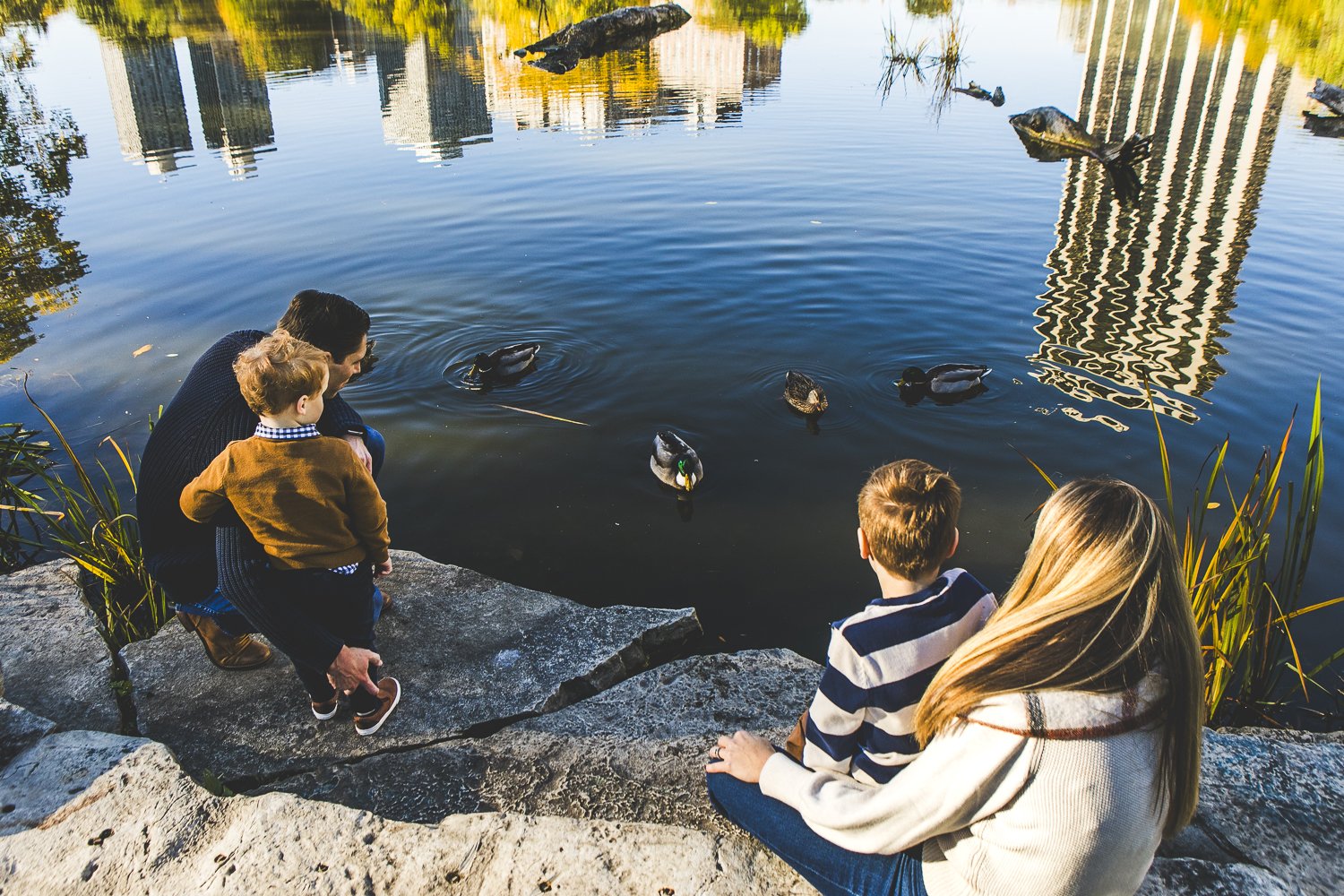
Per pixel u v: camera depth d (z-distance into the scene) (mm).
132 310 10211
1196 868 2719
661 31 37469
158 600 5383
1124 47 31094
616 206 14289
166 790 3049
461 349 9570
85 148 18156
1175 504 6660
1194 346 9141
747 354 9406
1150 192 14773
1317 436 4070
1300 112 20281
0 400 8141
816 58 30297
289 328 3367
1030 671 1704
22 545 6332
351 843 2850
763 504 6879
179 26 36219
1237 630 4375
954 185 15406
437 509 6832
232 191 15203
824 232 12914
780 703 4043
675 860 2766
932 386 8375
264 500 3020
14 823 2914
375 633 4520
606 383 8875
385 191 15211
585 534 6508
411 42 33469
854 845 2150
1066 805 1658
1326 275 10812
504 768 3572
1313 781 3229
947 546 2227
